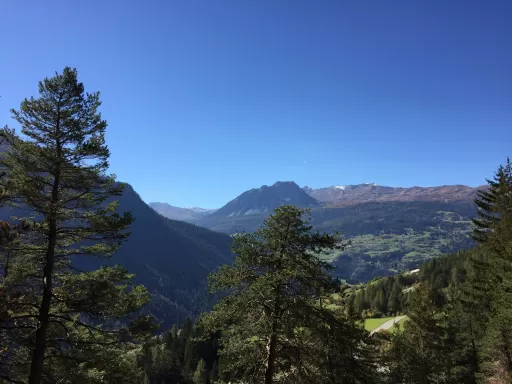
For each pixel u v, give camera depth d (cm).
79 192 1552
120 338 1490
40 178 1439
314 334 1672
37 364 1289
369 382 2589
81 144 1473
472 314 3130
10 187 853
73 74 1540
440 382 3222
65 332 1504
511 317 2242
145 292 1602
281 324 1571
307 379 1606
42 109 1468
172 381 8706
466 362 3161
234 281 1652
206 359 9400
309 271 1584
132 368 1580
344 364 2202
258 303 1619
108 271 1542
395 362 3347
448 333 3300
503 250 2680
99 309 1434
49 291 1351
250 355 1622
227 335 1681
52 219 1366
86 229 1470
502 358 2638
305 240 1650
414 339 3359
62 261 1530
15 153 1376
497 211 3306
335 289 1675
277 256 1602
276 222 1666
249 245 1678
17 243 1223
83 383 1396
